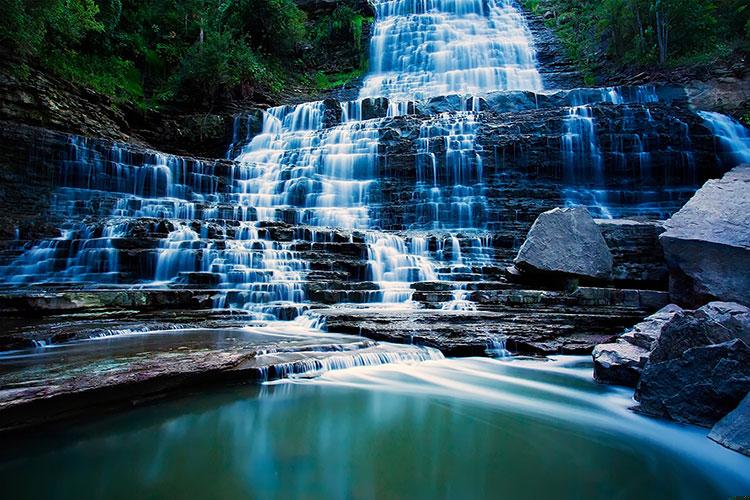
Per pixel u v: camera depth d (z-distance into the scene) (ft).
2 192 48.32
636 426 16.97
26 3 51.83
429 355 25.76
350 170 66.49
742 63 67.72
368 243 46.03
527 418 17.75
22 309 29.68
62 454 13.97
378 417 17.52
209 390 19.62
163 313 32.71
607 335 29.89
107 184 56.03
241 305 35.73
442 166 63.16
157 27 83.46
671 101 67.41
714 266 28.32
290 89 97.66
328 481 12.73
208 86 78.89
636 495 12.34
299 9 115.75
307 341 25.94
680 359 17.60
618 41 84.33
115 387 16.96
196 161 62.64
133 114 69.56
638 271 37.01
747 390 15.65
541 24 106.32
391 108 76.18
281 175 67.10
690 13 72.90
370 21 113.80
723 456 14.32
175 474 12.94
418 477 13.07
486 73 93.04
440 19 109.91
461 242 47.11
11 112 51.47
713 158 57.72
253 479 12.76
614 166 59.77
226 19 94.27
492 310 33.55
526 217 55.72
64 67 60.64
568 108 64.69
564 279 37.06
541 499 12.02
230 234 45.21
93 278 38.86
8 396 14.89
